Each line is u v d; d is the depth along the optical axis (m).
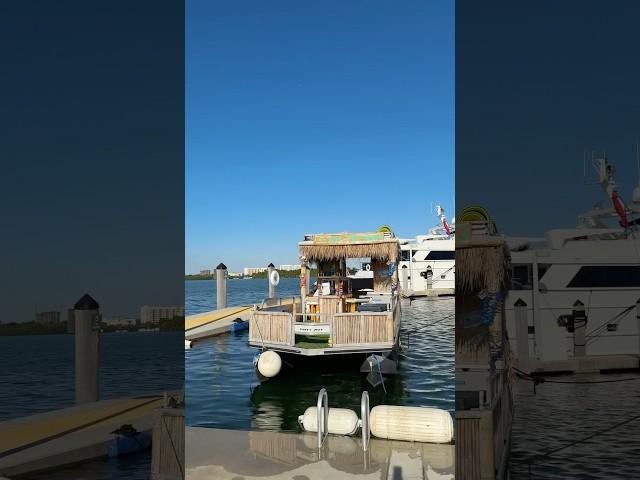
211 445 5.93
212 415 9.01
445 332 20.08
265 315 12.20
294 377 12.01
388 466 5.29
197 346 17.22
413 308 29.27
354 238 13.15
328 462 5.40
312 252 13.23
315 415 6.58
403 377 11.98
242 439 6.20
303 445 5.94
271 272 25.55
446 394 10.37
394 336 12.12
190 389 11.01
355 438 6.20
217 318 23.16
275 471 5.14
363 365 11.91
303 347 11.59
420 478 4.98
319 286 14.20
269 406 9.62
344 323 11.52
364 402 5.89
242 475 5.05
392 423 6.11
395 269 13.30
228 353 15.72
